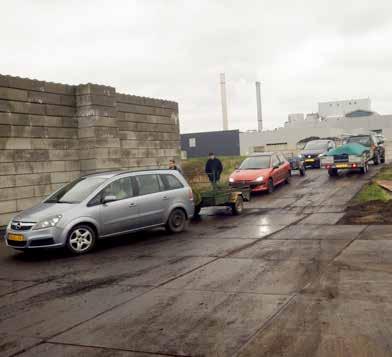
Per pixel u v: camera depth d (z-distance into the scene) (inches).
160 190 453.1
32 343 191.6
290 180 896.3
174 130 816.9
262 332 187.8
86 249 387.9
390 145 1593.3
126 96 700.7
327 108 3774.6
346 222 462.6
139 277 292.4
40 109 565.6
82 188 413.4
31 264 358.0
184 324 202.8
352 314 202.7
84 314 225.5
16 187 533.3
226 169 1231.5
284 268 292.8
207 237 429.1
